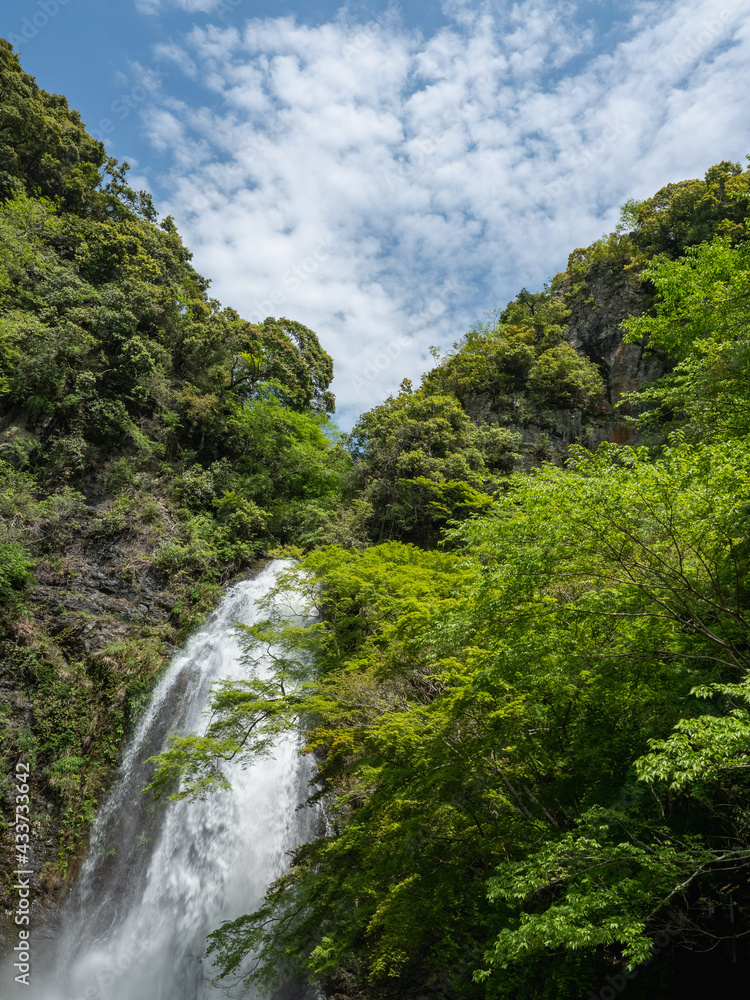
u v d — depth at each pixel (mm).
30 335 31453
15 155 40000
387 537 32812
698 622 8180
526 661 9055
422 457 32844
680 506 7883
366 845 11430
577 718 10242
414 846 10969
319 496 39375
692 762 6027
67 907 19828
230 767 21156
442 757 9992
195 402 37750
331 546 20516
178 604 29000
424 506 32031
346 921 12766
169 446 36469
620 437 37469
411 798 10805
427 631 10398
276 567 32000
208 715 24266
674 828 8750
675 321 16219
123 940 19016
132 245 40625
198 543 31469
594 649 9195
